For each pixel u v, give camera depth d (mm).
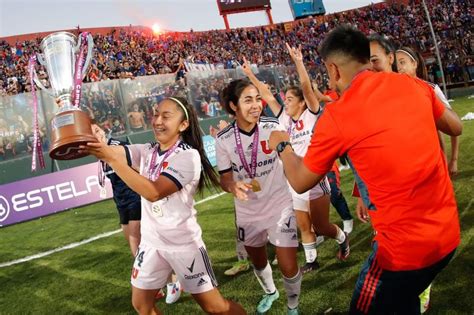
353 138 1632
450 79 22406
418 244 1630
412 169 1596
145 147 2590
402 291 1721
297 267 2922
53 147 1528
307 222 3803
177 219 2381
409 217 1627
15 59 23203
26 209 9484
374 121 1611
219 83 15195
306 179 1753
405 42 29203
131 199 3992
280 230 2895
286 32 35938
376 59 2600
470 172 6180
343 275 3656
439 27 30172
